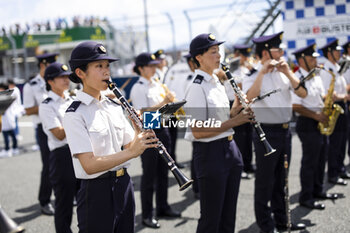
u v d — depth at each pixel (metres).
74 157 2.26
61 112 3.54
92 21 16.38
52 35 16.91
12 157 8.18
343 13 7.64
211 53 2.88
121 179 2.36
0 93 2.26
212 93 2.87
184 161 6.73
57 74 3.56
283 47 3.54
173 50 10.51
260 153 3.48
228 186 2.94
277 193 3.69
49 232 4.04
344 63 5.02
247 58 5.90
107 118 2.34
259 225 3.55
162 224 4.06
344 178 5.29
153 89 4.47
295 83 3.45
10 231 1.80
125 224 2.37
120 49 12.44
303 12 7.86
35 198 5.23
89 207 2.28
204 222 2.88
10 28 18.19
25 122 14.34
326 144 4.44
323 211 4.08
